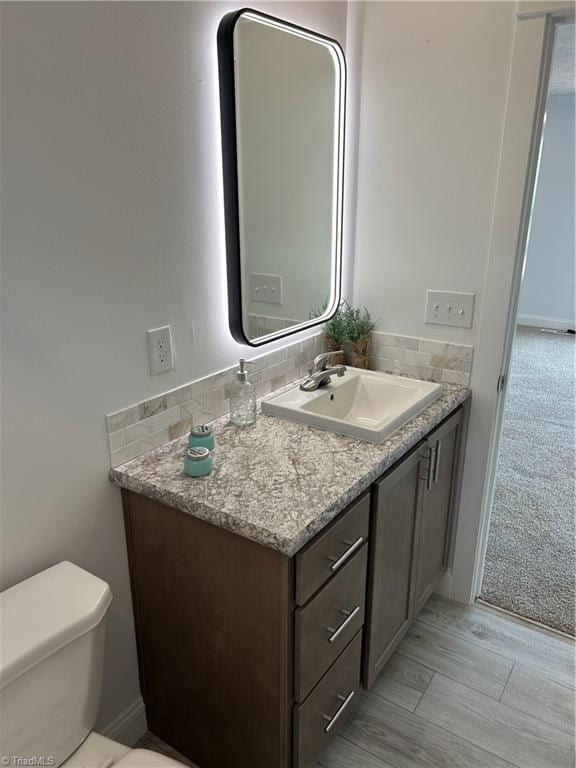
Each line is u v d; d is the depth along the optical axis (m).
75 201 1.20
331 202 2.00
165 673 1.57
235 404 1.67
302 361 2.08
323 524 1.24
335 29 1.87
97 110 1.21
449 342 2.03
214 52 1.46
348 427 1.60
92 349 1.31
